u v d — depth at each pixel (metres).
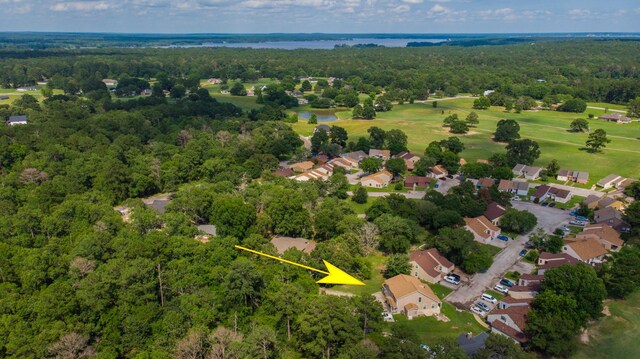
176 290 65.38
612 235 92.62
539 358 60.62
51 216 86.62
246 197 106.50
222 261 71.25
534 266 85.12
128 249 70.94
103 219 84.94
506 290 75.94
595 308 65.88
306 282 72.25
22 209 87.19
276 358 57.00
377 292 76.88
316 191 111.88
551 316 62.50
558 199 118.62
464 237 84.00
